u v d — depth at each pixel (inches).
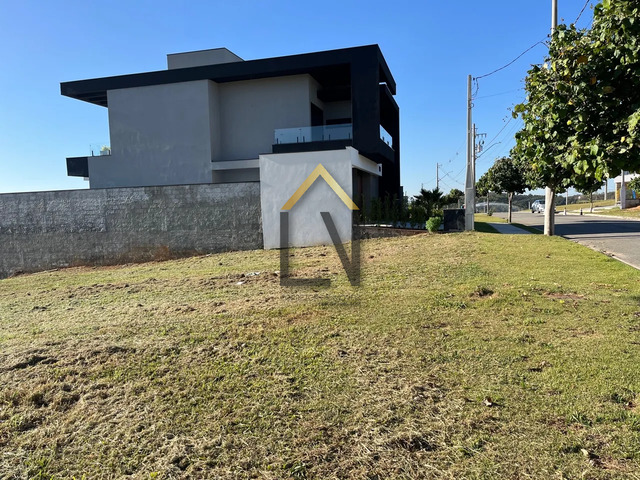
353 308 237.1
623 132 137.9
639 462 97.7
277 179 553.6
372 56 709.9
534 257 390.3
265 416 125.6
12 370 165.8
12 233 606.9
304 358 166.2
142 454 111.0
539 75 164.1
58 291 356.8
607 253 438.6
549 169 167.6
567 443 105.5
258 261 459.2
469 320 207.2
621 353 157.6
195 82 813.9
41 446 116.7
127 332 210.7
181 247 573.9
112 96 842.8
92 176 855.1
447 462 102.0
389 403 129.3
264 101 828.0
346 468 102.0
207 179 814.5
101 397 142.0
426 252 433.7
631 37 130.7
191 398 137.9
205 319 228.1
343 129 723.4
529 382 138.0
